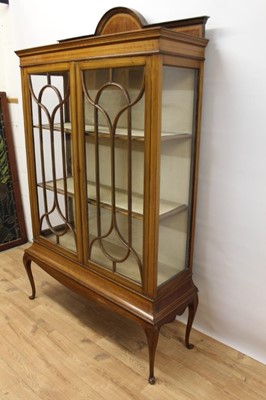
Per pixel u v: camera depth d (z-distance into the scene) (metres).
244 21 1.36
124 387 1.53
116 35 1.25
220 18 1.42
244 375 1.60
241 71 1.41
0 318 1.99
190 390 1.51
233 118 1.48
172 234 1.56
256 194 1.50
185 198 1.60
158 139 1.27
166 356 1.71
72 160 1.65
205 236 1.72
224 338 1.80
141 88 1.27
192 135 1.52
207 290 1.79
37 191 1.95
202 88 1.48
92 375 1.59
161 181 1.46
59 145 1.75
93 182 1.60
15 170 2.90
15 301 2.16
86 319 1.99
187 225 1.64
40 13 2.26
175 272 1.63
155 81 1.20
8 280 2.41
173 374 1.60
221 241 1.67
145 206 1.38
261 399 1.47
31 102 1.80
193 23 1.44
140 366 1.65
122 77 1.33
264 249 1.53
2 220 2.85
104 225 1.60
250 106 1.42
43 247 1.99
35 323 1.95
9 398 1.47
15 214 2.93
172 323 1.97
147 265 1.44
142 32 1.18
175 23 1.49
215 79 1.49
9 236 2.91
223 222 1.63
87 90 1.47
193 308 1.68
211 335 1.85
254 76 1.38
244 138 1.47
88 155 1.58
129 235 1.50
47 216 1.94
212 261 1.73
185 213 1.61
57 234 1.89
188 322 1.72
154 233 1.38
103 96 1.42
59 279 1.88
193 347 1.77
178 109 1.42
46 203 1.92
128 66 1.27
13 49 2.58
